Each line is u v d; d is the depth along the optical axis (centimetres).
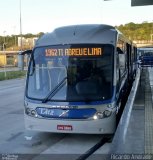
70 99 668
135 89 1307
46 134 754
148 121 679
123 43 934
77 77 684
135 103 934
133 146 500
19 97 1518
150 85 1479
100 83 679
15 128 830
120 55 802
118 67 740
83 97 667
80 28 733
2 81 2591
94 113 658
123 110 810
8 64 5672
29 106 696
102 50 696
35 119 687
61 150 632
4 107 1197
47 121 674
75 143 680
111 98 671
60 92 679
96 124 657
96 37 708
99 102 662
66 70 692
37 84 702
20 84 2297
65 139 709
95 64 691
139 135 564
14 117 989
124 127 624
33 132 777
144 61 2977
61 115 666
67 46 704
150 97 1063
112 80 683
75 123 659
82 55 696
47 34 745
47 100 680
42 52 716
